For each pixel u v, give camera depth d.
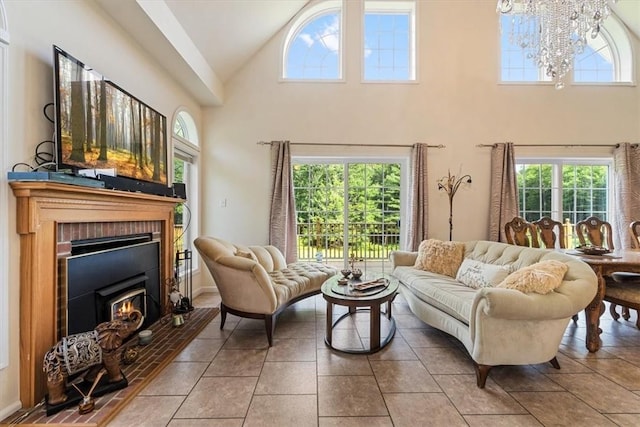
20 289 1.59
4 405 1.51
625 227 4.13
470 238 4.30
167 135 3.27
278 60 4.27
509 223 3.37
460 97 4.30
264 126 4.25
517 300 1.76
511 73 4.50
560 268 2.01
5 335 1.52
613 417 1.60
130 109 2.46
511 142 4.25
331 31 4.48
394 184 4.46
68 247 1.84
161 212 2.88
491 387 1.87
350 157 4.33
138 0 2.23
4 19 1.54
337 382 1.92
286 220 4.10
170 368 2.08
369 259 4.43
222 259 2.60
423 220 4.15
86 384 1.72
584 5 2.73
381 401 1.72
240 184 4.24
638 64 4.37
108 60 2.35
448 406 1.68
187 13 2.88
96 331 1.73
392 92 4.29
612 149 4.32
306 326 2.89
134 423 1.53
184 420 1.56
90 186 1.82
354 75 4.29
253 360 2.20
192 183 4.08
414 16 4.35
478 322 1.87
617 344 2.49
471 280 2.72
